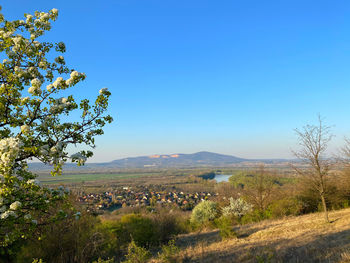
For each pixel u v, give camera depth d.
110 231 14.10
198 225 21.44
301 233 11.10
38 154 4.88
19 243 7.84
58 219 5.54
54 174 5.02
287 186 21.67
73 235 10.17
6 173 4.24
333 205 19.25
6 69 5.30
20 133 5.16
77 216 5.96
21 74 5.39
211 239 14.83
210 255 10.09
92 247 10.78
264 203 21.58
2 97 4.96
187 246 13.52
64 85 5.43
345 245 7.47
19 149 4.48
